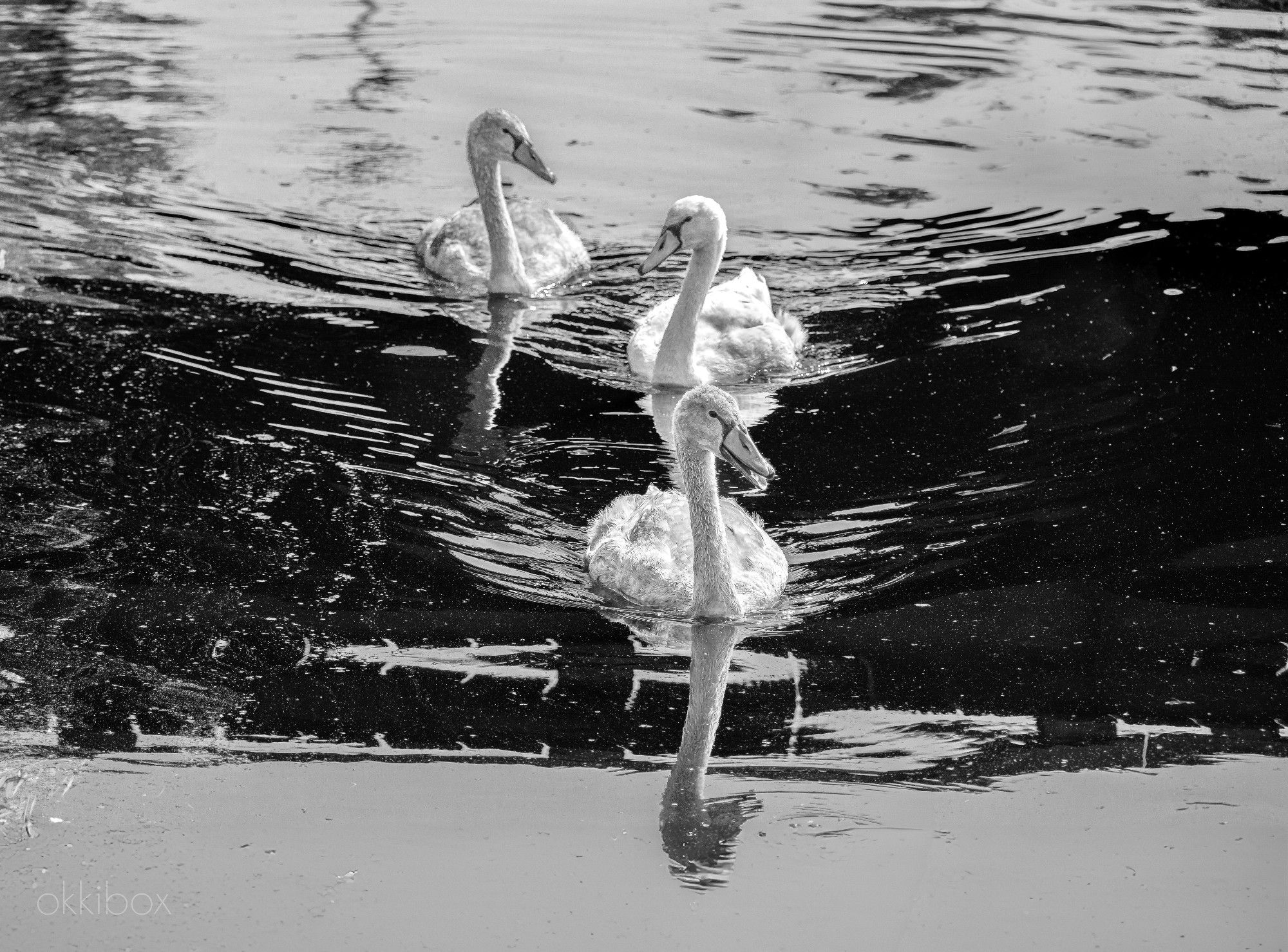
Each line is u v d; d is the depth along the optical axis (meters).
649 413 16.42
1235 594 12.91
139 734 11.25
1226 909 9.78
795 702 11.75
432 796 10.73
